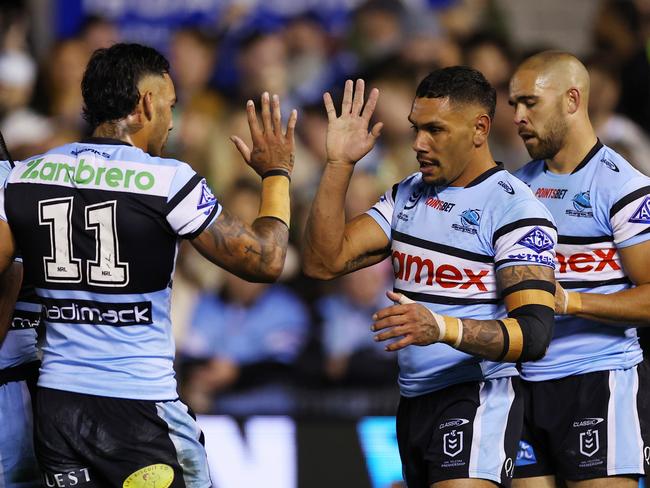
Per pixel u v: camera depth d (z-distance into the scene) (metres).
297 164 27.67
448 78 13.48
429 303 13.75
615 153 15.36
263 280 12.71
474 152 13.67
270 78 28.86
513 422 13.68
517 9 31.72
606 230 15.02
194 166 27.97
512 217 13.21
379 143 27.83
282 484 22.30
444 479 13.46
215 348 26.08
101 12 29.39
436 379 13.79
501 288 13.12
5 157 14.09
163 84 12.78
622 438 14.91
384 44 29.09
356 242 14.34
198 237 12.30
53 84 28.81
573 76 15.10
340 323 26.17
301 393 25.83
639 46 29.73
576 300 14.38
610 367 15.10
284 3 29.16
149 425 12.50
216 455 23.22
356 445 23.80
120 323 12.43
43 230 12.41
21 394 13.83
